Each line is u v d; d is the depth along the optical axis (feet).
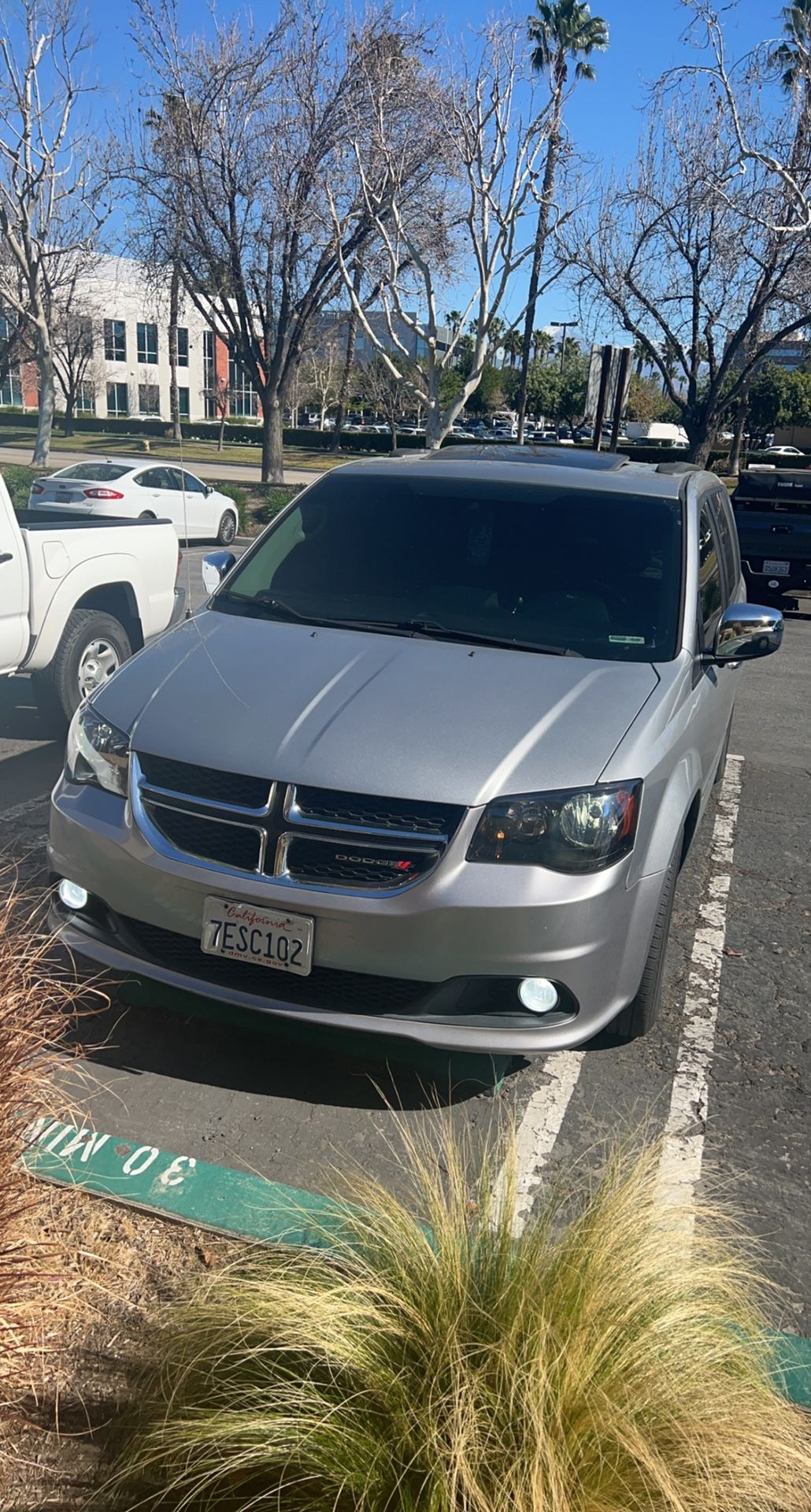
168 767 11.12
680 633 13.61
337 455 188.14
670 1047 13.16
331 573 14.52
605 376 43.60
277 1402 6.61
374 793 10.32
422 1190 9.81
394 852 10.27
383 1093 11.64
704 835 20.86
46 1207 9.41
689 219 78.18
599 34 108.58
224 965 10.94
